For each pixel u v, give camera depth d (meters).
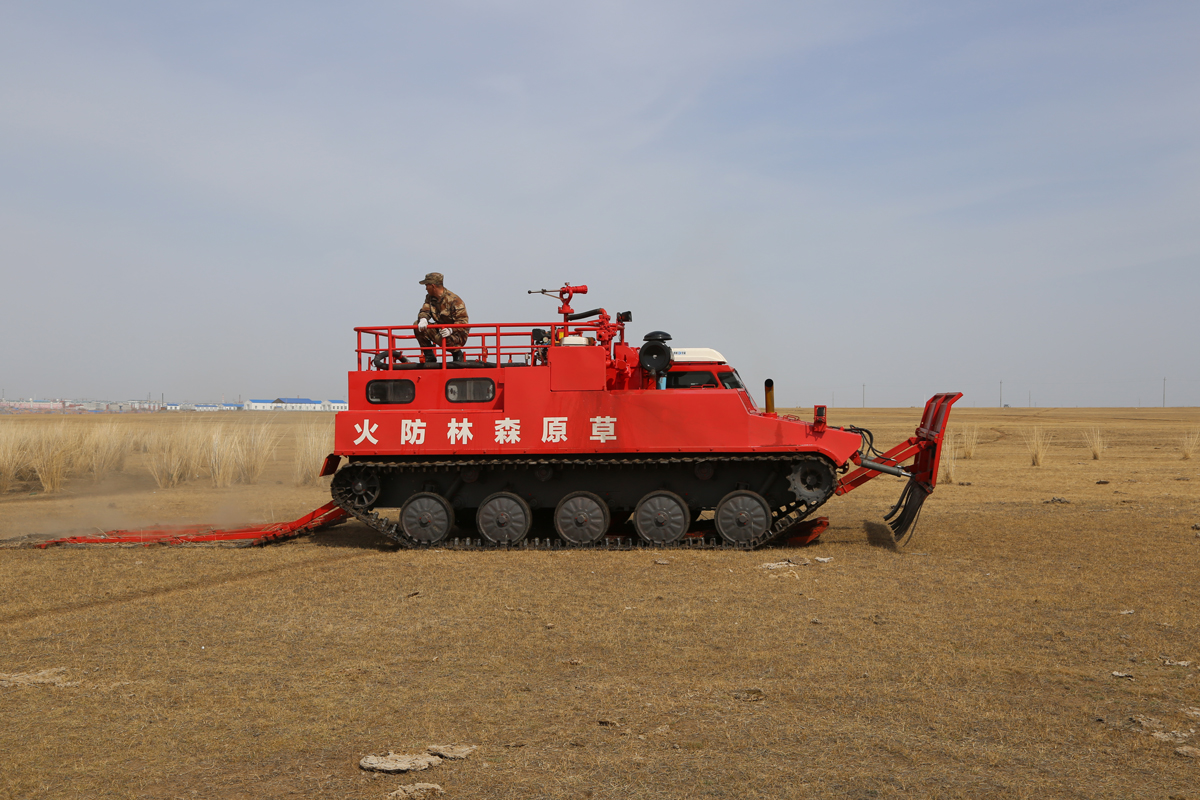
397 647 6.62
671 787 4.08
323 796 4.04
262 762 4.46
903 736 4.71
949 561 10.09
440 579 9.30
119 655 6.45
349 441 11.81
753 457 11.23
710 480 11.77
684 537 11.33
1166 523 12.87
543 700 5.37
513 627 7.20
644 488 11.85
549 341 12.28
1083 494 16.72
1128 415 87.12
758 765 4.33
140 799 4.02
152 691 5.61
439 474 12.02
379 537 12.74
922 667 5.96
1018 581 8.91
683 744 4.61
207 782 4.22
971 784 4.09
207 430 22.47
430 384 12.03
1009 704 5.21
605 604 8.03
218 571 9.98
